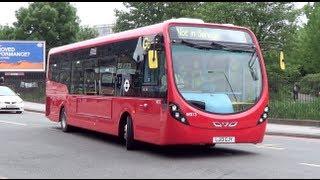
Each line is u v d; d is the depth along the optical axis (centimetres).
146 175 1090
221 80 1345
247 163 1259
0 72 5450
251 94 1366
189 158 1343
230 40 1384
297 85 2639
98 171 1145
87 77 1855
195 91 1313
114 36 1653
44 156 1386
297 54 5406
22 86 5125
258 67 1395
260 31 3638
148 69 1404
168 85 1303
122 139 1642
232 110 1328
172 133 1295
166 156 1379
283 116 2594
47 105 2336
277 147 1636
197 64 1333
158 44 1355
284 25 3672
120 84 1573
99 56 1752
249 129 1341
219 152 1466
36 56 5541
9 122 2536
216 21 3666
